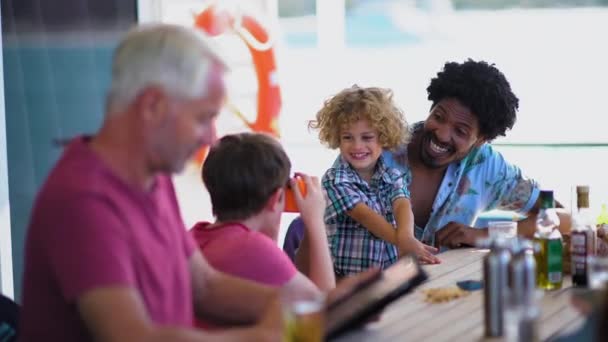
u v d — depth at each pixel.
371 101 3.42
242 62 4.45
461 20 4.82
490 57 4.79
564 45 4.67
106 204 1.68
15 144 4.02
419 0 4.82
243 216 2.38
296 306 1.70
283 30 4.86
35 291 1.73
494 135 3.56
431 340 2.05
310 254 2.65
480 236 3.43
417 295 2.52
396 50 4.86
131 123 1.71
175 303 1.88
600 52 4.62
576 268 2.63
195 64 1.68
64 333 1.73
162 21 4.23
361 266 3.43
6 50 4.01
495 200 3.68
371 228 3.35
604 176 4.44
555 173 4.48
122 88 1.70
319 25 4.83
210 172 2.38
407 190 3.51
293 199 2.68
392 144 3.47
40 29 4.01
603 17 4.61
